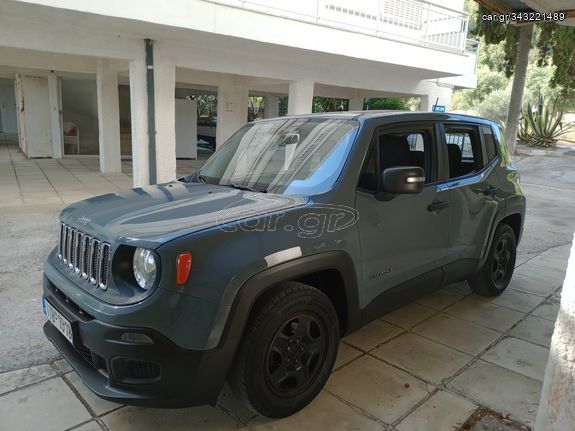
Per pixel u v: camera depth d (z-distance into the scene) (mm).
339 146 3109
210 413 2717
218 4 7930
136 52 8625
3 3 6391
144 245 2264
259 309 2459
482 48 36969
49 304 2742
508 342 3701
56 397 2834
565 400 1663
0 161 14438
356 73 12227
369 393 2951
